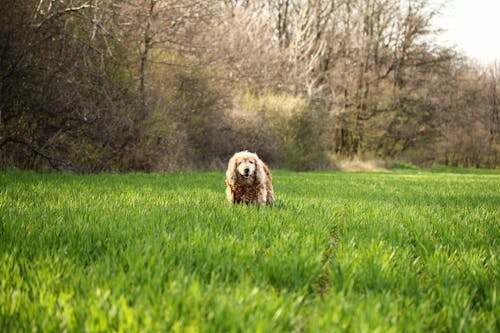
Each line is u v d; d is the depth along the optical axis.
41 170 15.75
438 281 3.41
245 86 32.38
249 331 2.21
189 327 2.27
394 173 33.66
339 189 12.58
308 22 41.50
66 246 3.71
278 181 16.09
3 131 15.38
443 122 48.72
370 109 45.53
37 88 15.10
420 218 6.21
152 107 20.17
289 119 31.75
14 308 2.54
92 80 17.19
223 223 5.24
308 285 3.33
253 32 37.72
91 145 17.64
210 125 24.61
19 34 14.49
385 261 3.69
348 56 45.78
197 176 16.23
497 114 58.09
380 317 2.49
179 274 3.04
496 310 2.81
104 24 16.47
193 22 21.14
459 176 29.20
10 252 3.60
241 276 3.15
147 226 4.78
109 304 2.60
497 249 4.59
